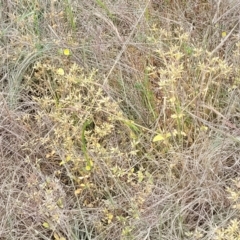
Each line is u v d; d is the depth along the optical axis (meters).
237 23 2.85
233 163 2.43
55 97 2.52
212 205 2.29
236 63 2.63
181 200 2.28
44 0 3.15
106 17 2.90
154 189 2.32
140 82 2.59
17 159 2.48
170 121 2.46
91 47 2.78
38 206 2.24
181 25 2.82
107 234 2.23
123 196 2.28
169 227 2.23
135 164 2.34
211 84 2.52
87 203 2.35
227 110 2.55
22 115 2.62
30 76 2.74
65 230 2.22
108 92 2.47
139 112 2.60
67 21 3.01
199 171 2.33
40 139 2.40
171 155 2.37
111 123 2.44
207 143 2.38
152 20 2.92
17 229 2.27
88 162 2.19
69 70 2.65
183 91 2.42
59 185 2.31
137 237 2.17
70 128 2.45
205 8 3.03
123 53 2.73
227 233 2.08
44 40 2.83
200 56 2.63
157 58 2.71
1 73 2.88
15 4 3.13
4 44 2.96
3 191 2.37
